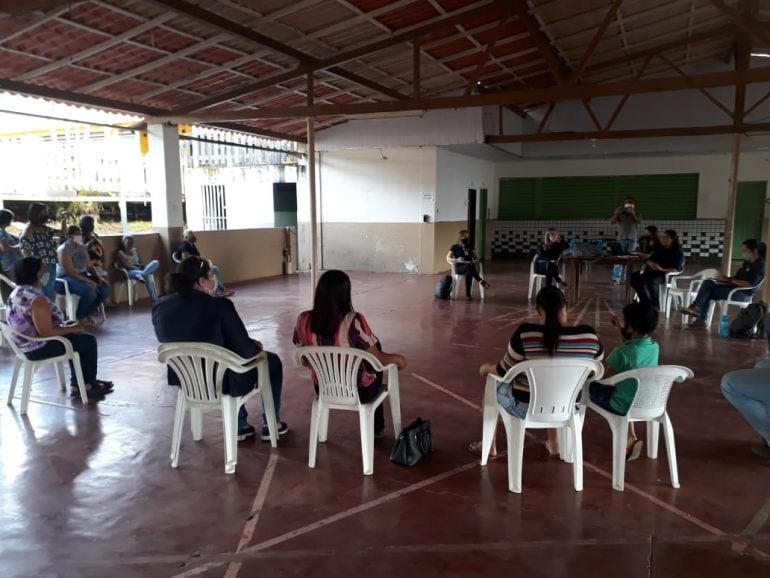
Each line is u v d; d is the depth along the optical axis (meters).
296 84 8.55
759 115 11.19
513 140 10.33
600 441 3.43
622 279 10.55
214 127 9.75
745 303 6.18
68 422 3.72
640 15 7.96
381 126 11.36
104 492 2.83
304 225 12.68
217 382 2.99
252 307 7.92
